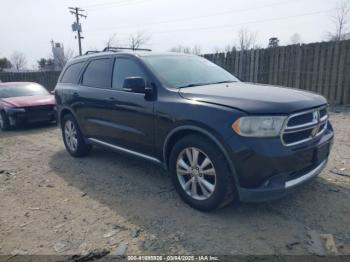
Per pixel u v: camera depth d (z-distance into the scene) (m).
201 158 3.42
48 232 3.24
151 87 3.95
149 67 4.11
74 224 3.38
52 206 3.84
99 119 4.89
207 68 4.71
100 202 3.89
